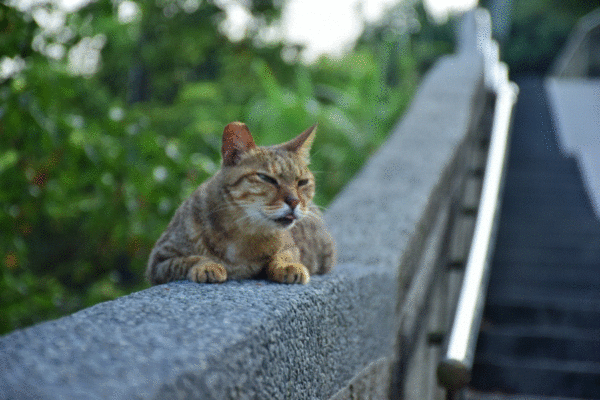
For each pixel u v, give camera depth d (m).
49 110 3.82
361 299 2.58
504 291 6.29
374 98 9.38
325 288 2.16
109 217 4.43
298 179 2.73
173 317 1.53
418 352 3.92
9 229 3.80
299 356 1.82
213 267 2.28
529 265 6.72
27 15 3.51
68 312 5.79
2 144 3.80
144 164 4.06
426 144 6.35
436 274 4.80
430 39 17.19
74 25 4.04
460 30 15.37
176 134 8.70
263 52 10.16
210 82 11.26
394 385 3.25
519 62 27.83
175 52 9.52
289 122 7.81
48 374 1.10
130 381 1.10
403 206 4.38
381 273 2.94
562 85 12.68
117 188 4.23
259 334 1.50
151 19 8.57
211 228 2.50
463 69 10.14
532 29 27.97
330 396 2.17
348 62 11.06
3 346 1.22
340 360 2.29
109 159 3.95
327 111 8.32
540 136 11.00
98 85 9.31
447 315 5.46
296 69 10.35
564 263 6.71
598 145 10.35
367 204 4.47
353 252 3.44
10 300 3.92
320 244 3.00
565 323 5.60
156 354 1.24
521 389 4.85
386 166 5.56
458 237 6.54
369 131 8.91
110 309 1.59
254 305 1.72
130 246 4.46
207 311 1.61
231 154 2.62
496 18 17.41
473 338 3.82
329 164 8.09
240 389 1.38
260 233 2.54
